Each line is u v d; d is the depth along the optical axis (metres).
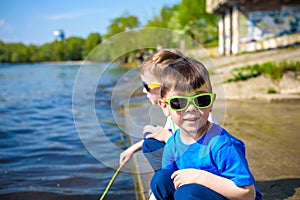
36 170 4.12
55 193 3.39
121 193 3.28
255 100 8.54
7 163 4.44
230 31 14.96
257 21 13.84
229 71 10.12
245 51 13.98
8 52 70.62
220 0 14.43
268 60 10.93
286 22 13.77
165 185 2.30
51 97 12.45
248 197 1.97
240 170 1.94
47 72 30.95
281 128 5.41
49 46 66.50
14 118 8.02
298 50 12.26
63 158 4.57
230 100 8.58
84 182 3.64
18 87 16.80
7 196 3.38
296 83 9.15
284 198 2.72
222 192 1.99
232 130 5.30
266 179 3.14
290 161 3.67
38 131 6.48
